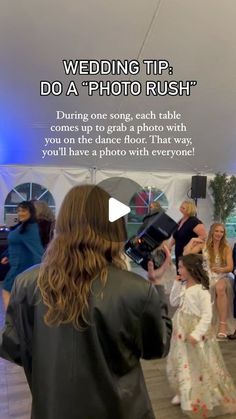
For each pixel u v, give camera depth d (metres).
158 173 8.23
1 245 6.25
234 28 4.09
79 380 0.87
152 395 2.62
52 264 0.91
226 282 3.90
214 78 5.02
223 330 3.85
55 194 7.62
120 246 0.95
